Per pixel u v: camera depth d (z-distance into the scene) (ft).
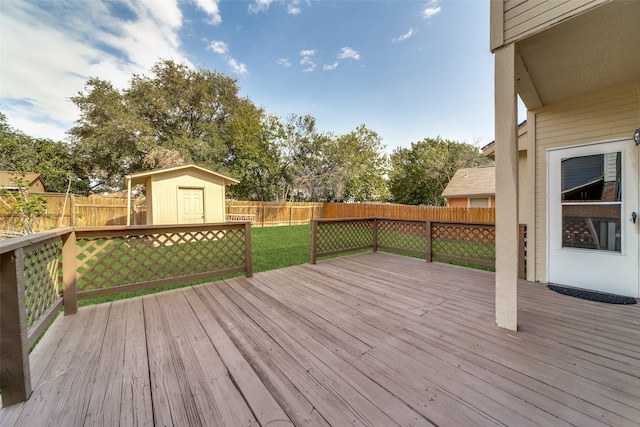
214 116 54.24
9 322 4.53
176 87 48.98
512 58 6.79
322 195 54.54
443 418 4.13
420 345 6.36
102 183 54.34
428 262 15.48
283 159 51.78
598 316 7.91
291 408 4.39
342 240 17.38
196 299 9.61
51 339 6.73
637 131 8.76
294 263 16.20
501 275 7.23
